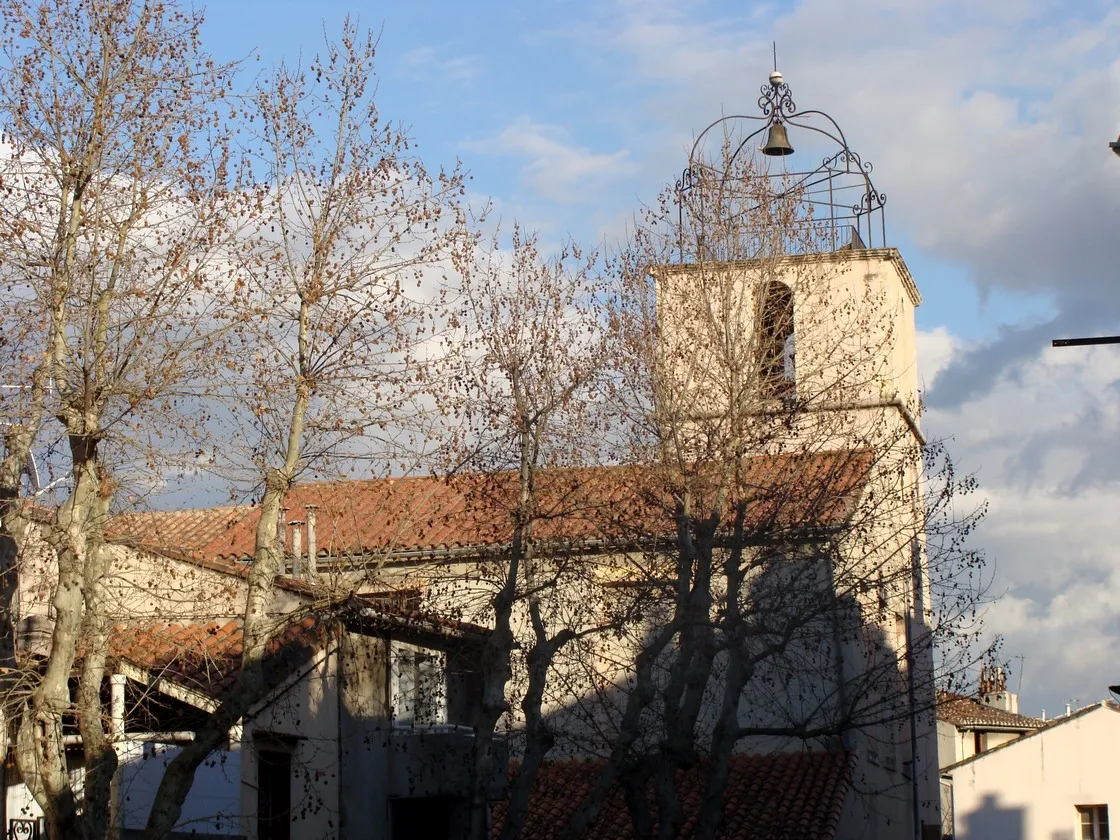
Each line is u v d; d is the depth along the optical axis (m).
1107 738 53.72
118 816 21.05
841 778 31.56
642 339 28.23
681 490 26.41
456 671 27.83
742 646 25.34
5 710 18.61
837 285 37.34
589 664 29.52
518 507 25.05
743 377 27.97
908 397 38.97
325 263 20.00
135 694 21.81
